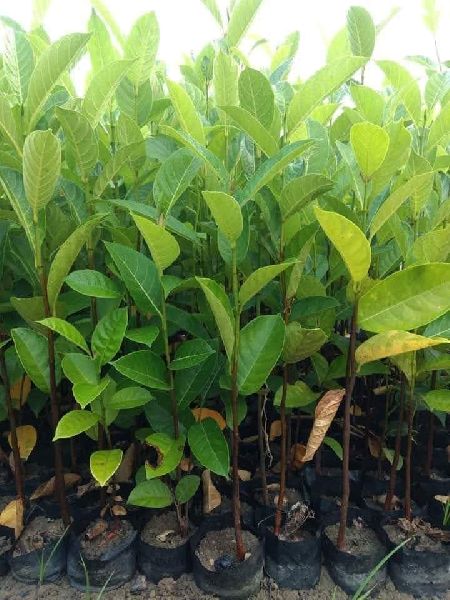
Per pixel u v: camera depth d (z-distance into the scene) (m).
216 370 0.68
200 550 0.69
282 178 0.63
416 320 0.52
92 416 0.59
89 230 0.55
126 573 0.68
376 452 0.83
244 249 0.60
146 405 0.67
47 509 0.74
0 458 0.84
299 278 0.59
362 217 0.62
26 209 0.58
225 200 0.48
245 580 0.65
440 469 0.83
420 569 0.67
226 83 0.73
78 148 0.60
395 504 0.76
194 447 0.61
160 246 0.55
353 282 0.55
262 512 0.73
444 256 0.57
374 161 0.55
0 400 0.73
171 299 0.79
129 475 0.79
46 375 0.63
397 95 0.79
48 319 0.54
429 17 0.92
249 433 0.90
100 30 0.77
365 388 0.88
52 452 0.85
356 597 0.60
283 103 0.73
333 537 0.71
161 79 1.03
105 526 0.70
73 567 0.67
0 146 0.72
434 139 0.72
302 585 0.67
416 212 0.66
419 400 0.74
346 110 0.78
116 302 0.69
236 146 0.74
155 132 0.90
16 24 0.82
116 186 0.75
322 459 0.84
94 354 0.58
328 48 0.97
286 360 0.63
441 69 0.91
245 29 0.84
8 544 0.70
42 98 0.60
